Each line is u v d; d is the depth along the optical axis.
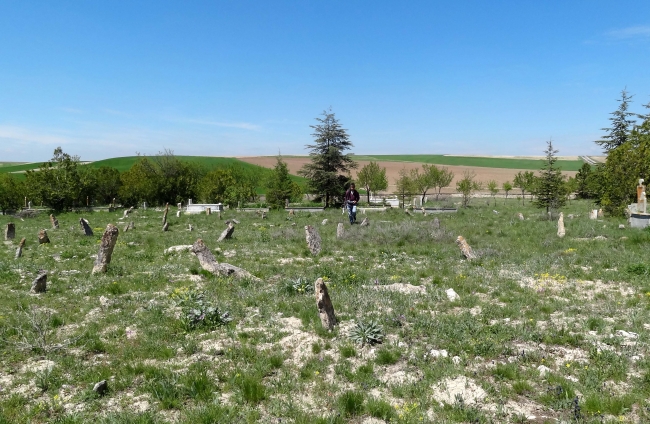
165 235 22.55
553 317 8.67
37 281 10.81
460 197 60.88
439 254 15.64
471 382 5.97
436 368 6.34
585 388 5.67
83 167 58.16
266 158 144.75
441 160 161.00
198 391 5.82
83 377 6.34
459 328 7.91
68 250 17.31
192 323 8.36
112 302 9.72
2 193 47.81
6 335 7.84
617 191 29.25
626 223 24.44
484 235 20.73
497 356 6.83
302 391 5.88
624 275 11.70
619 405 5.15
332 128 51.50
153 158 71.50
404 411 5.21
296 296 10.43
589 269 12.82
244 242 19.36
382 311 9.05
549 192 31.73
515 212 34.47
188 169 62.34
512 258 14.58
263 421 5.15
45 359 7.03
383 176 53.38
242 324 8.53
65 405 5.62
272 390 5.90
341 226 20.28
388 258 15.20
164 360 6.95
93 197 57.84
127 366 6.55
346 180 51.66
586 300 9.71
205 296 10.08
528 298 9.87
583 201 53.19
